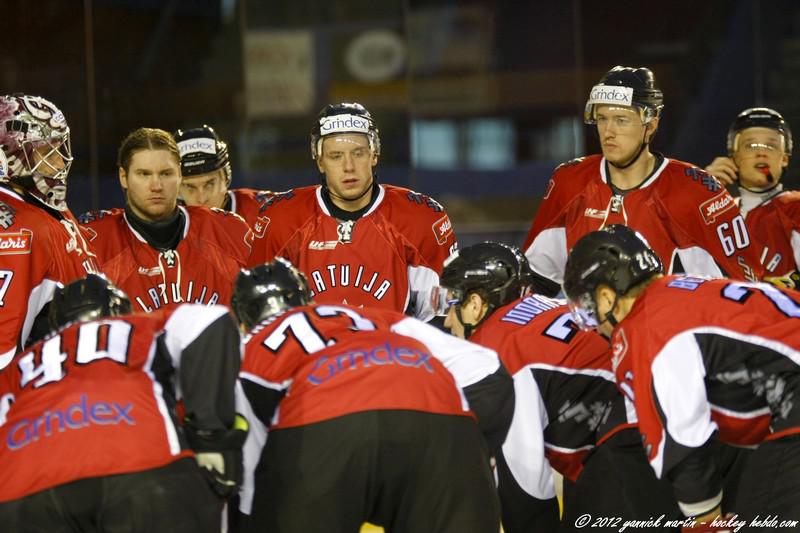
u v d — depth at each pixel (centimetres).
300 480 948
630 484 1076
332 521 948
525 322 1124
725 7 2811
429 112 2995
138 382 917
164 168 1376
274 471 959
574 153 2958
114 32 2919
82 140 2908
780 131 1631
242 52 3005
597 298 1012
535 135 2973
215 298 1415
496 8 2941
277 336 1003
